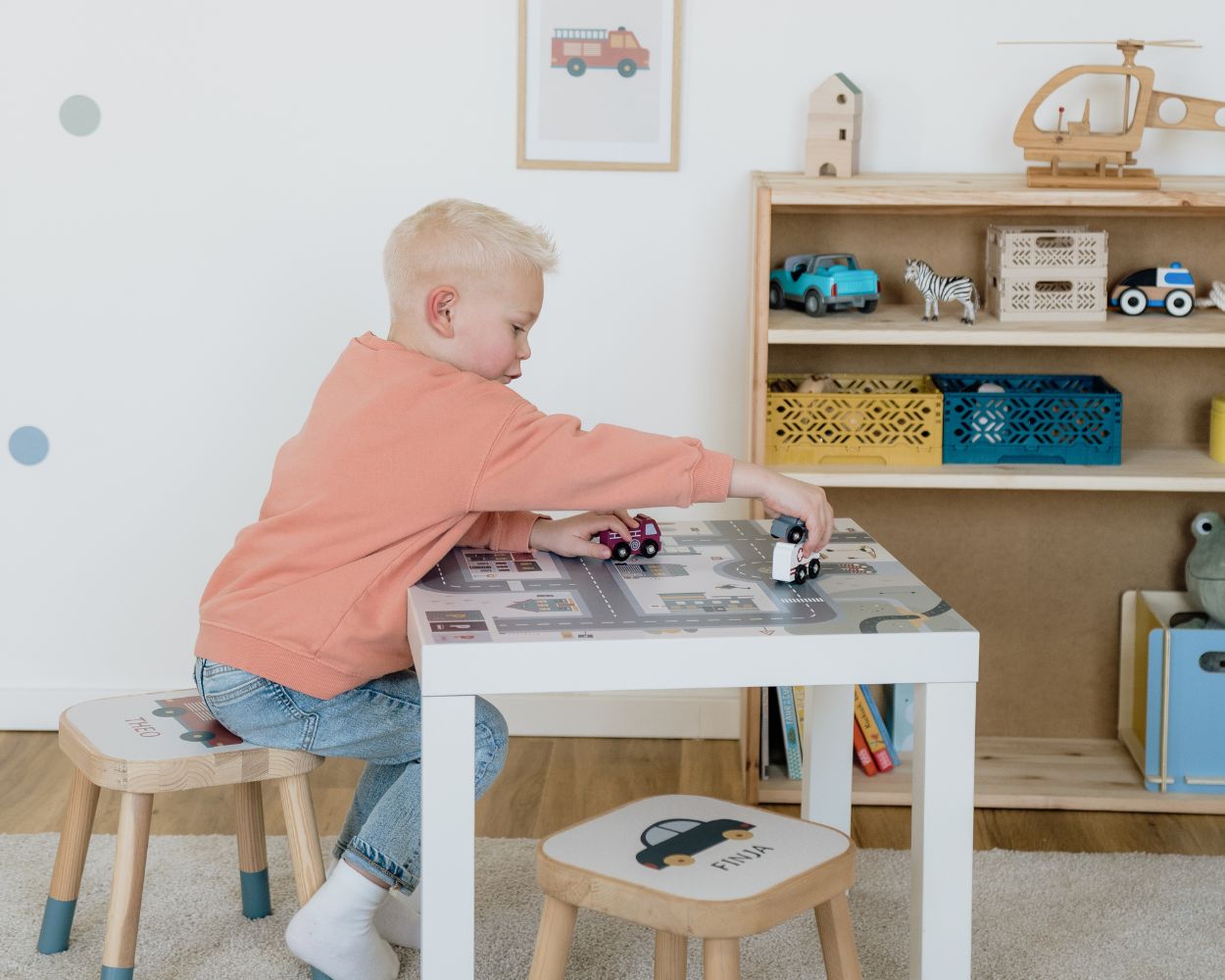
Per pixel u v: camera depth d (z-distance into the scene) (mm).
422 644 1284
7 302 2449
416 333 1622
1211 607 2326
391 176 2412
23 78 2385
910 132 2385
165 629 2562
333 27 2369
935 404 2252
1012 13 2342
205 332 2463
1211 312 2320
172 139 2402
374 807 1788
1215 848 2148
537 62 2361
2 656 2564
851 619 1370
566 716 2564
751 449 2195
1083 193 2102
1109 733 2561
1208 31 2326
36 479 2508
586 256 2436
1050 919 1896
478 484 1510
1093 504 2488
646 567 1580
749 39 2361
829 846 1393
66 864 1763
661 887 1293
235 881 1983
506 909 1899
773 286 2373
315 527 1557
